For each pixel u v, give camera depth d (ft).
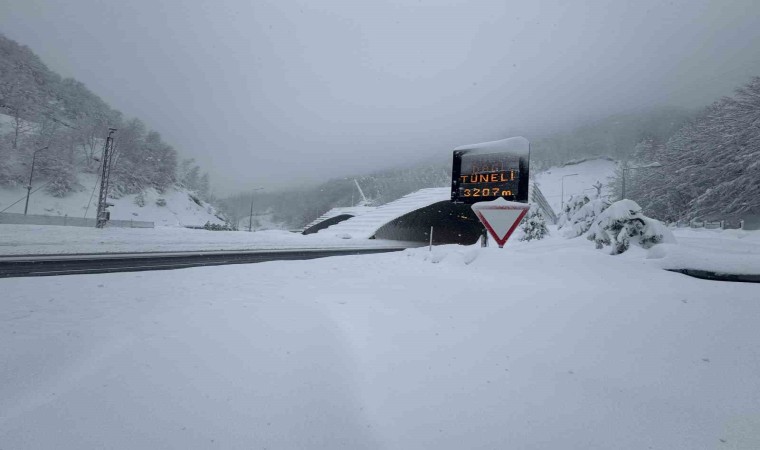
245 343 11.73
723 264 15.51
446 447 6.55
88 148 366.22
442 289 18.08
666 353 9.22
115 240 78.64
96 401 7.94
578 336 10.69
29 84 384.27
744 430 6.39
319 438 6.88
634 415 7.10
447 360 10.10
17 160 287.89
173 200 400.67
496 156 44.62
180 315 15.30
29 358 10.25
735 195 125.80
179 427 7.13
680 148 162.81
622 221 25.40
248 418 7.52
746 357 8.56
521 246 32.96
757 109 121.39
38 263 40.98
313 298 18.65
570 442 6.51
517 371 9.20
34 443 6.49
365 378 9.27
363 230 153.89
